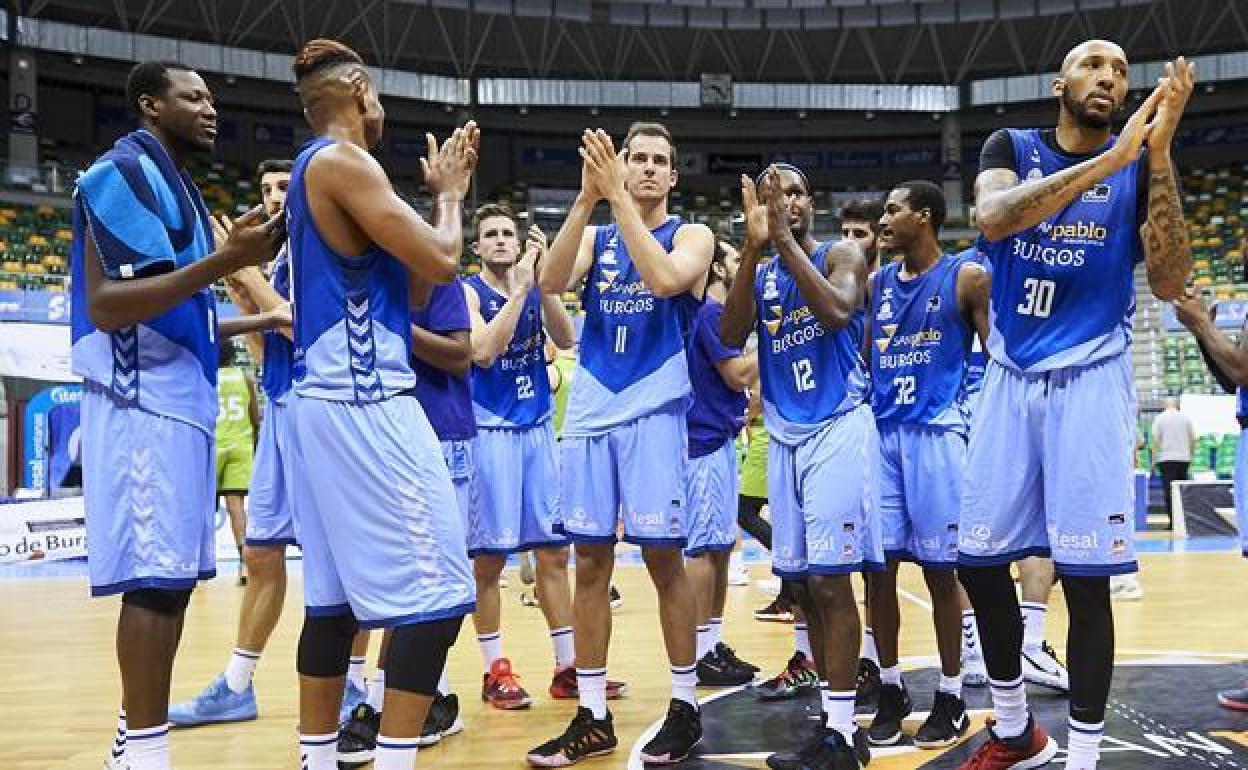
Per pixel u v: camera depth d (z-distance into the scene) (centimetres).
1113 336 285
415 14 2384
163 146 283
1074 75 289
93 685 478
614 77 2777
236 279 364
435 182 255
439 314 368
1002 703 312
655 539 343
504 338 409
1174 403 1358
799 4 2434
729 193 2986
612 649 553
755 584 815
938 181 2944
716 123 2903
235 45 2512
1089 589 283
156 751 266
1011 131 304
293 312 245
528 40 2567
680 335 356
